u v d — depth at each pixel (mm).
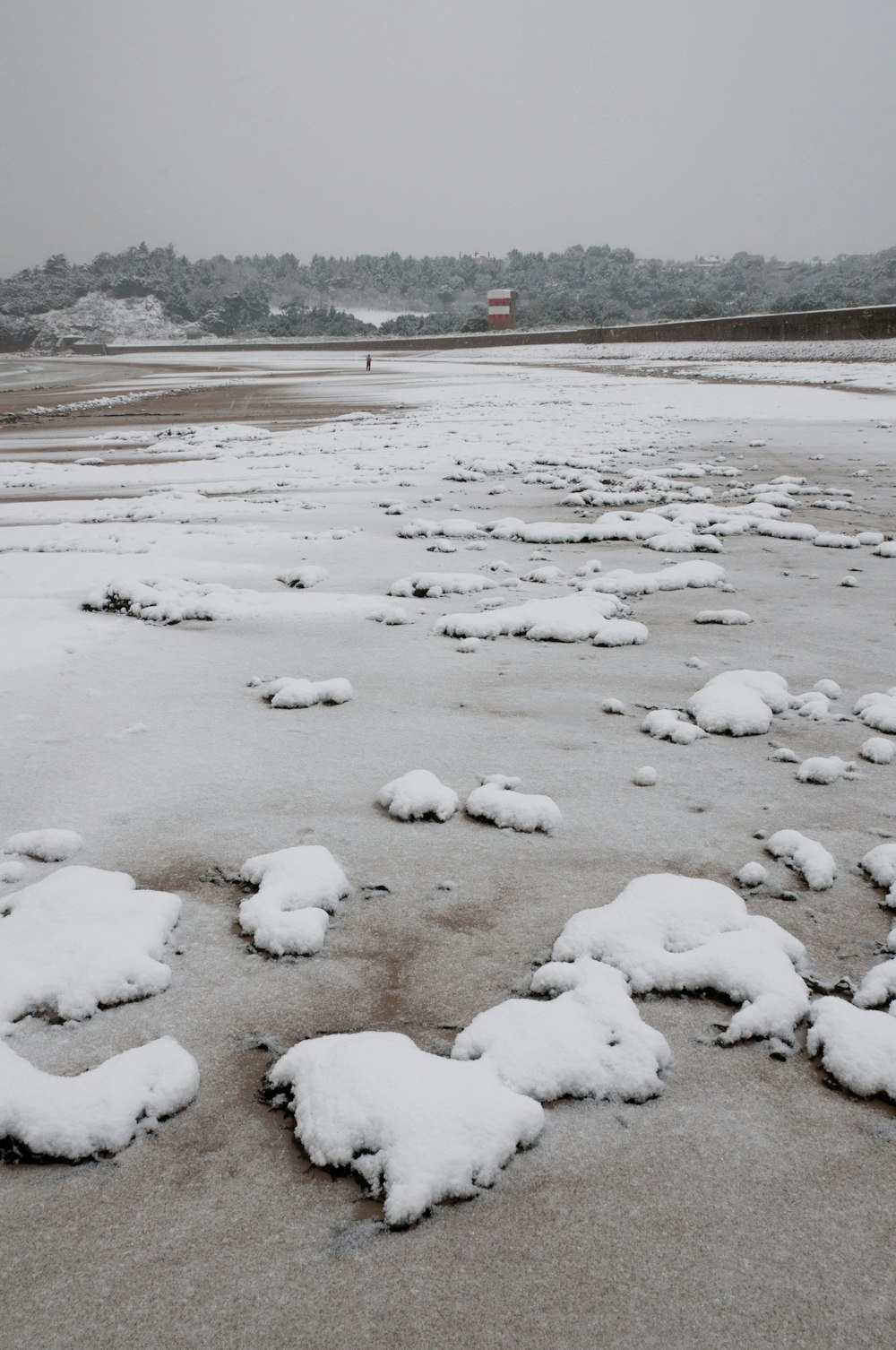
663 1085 1989
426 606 6301
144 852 3000
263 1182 1755
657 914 2518
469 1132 1783
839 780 3508
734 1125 1891
